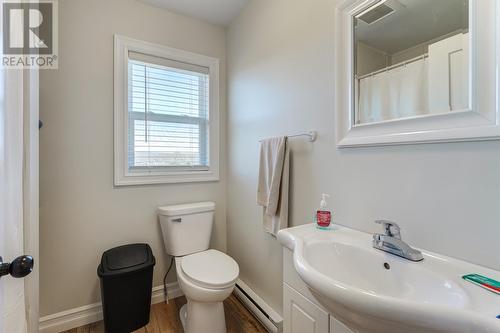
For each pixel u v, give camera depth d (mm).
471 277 648
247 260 1902
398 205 905
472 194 719
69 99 1594
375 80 983
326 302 643
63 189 1584
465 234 732
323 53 1210
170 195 1966
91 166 1669
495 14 671
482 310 508
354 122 1060
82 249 1646
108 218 1729
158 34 1906
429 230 815
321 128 1222
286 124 1472
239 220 2016
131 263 1562
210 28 2139
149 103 1914
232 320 1667
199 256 1658
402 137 872
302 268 684
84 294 1652
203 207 1883
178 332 1548
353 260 880
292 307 992
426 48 831
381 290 790
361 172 1036
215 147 2172
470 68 714
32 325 1213
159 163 1958
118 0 1754
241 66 1968
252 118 1825
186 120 2078
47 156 1533
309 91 1298
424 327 479
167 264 1950
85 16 1643
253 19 1803
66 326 1583
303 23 1336
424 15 842
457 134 732
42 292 1530
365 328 589
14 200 770
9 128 736
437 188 796
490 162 685
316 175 1255
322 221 1082
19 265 591
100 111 1694
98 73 1686
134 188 1822
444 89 780
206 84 2156
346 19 1084
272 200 1401
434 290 660
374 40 985
